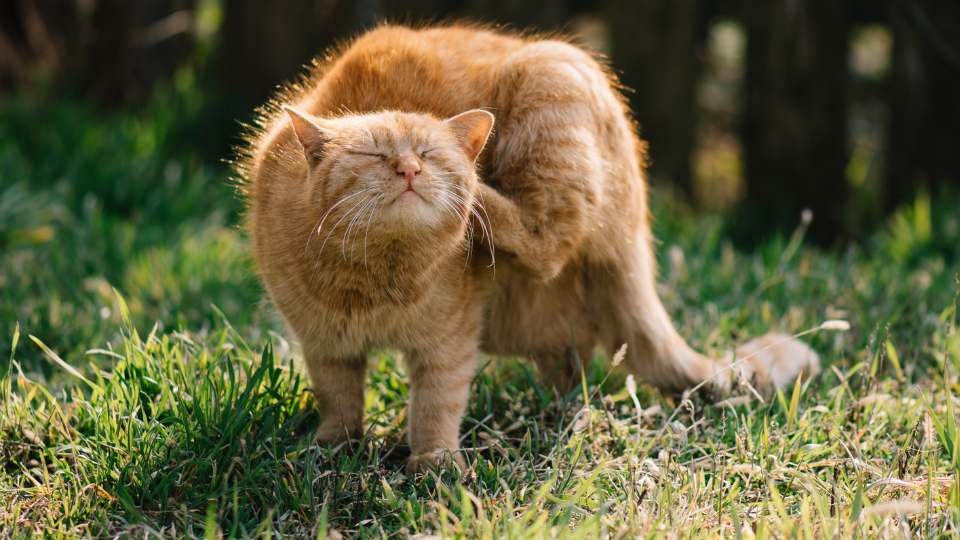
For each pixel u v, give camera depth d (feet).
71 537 10.22
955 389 13.73
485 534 9.53
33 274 19.30
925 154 30.81
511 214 11.95
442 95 12.91
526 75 12.65
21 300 17.85
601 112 12.94
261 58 32.91
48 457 12.01
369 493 10.85
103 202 25.44
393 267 11.28
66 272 19.66
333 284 11.47
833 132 30.66
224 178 27.66
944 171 30.66
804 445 12.14
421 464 11.78
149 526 10.28
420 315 11.66
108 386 12.44
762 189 31.01
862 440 12.39
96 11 34.42
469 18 30.17
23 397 13.09
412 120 11.26
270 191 12.12
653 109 32.30
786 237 28.76
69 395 13.48
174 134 31.22
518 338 13.82
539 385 13.96
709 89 46.03
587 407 12.34
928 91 30.55
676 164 32.55
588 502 10.71
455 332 12.01
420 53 13.05
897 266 21.17
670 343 14.12
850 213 30.53
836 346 15.20
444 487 10.55
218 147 31.42
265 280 12.33
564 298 13.71
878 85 42.16
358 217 10.83
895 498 10.85
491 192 11.86
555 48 12.92
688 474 11.05
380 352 13.69
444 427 12.02
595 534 9.69
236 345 13.99
